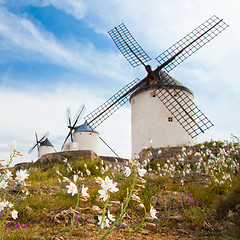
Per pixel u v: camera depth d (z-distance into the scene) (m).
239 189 6.79
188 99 24.50
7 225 5.96
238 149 11.46
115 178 12.23
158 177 10.68
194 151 16.48
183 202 7.58
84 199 3.35
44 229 5.98
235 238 5.21
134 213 7.13
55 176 14.88
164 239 5.48
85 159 20.16
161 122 23.73
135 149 24.73
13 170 18.53
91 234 5.69
